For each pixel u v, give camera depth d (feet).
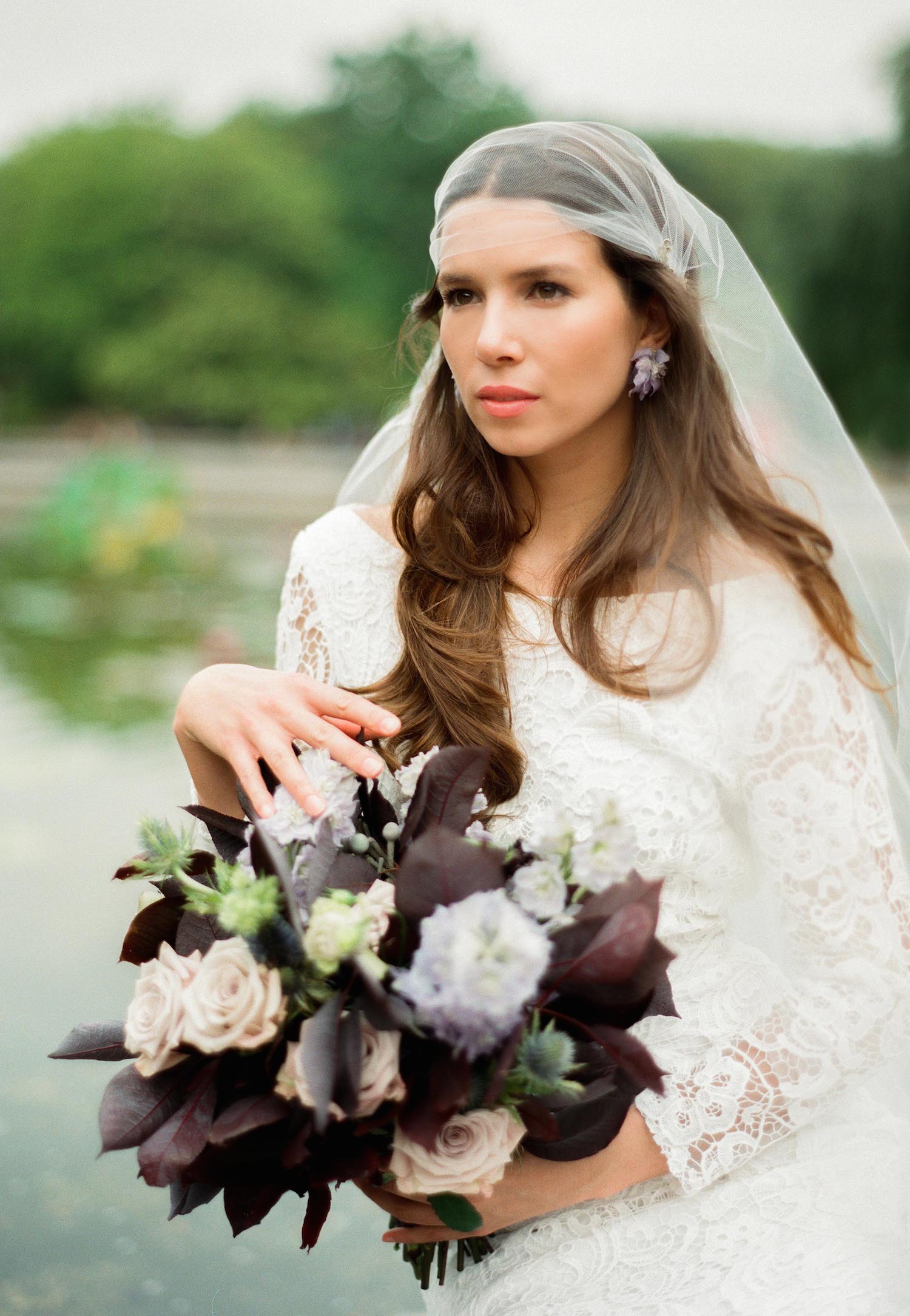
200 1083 3.96
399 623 5.56
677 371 5.26
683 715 5.03
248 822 4.78
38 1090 10.13
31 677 26.30
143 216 177.88
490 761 5.14
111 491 48.96
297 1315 7.64
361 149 191.31
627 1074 4.20
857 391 57.21
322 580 6.02
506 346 4.89
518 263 4.86
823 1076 4.76
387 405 6.70
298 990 3.80
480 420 5.11
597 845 3.98
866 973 4.83
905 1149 5.06
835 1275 4.62
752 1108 4.75
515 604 5.41
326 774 4.75
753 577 5.09
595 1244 4.78
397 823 4.61
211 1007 3.75
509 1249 4.86
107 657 28.89
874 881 4.89
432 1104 3.73
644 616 5.21
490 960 3.43
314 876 4.08
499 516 5.57
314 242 180.75
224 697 4.97
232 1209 4.12
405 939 3.87
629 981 3.88
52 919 13.15
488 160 4.96
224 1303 7.75
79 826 16.15
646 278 5.05
